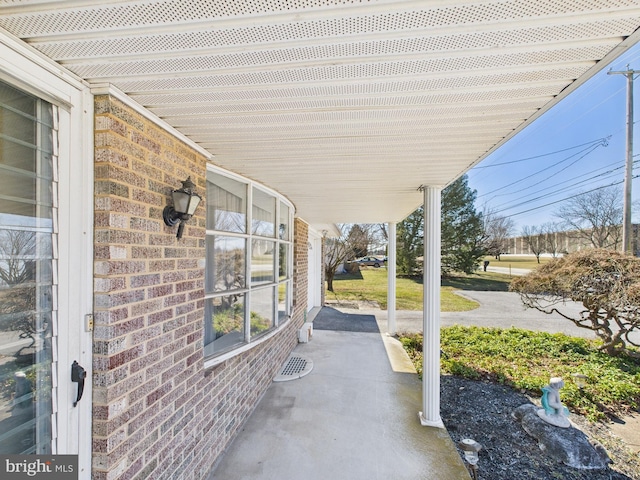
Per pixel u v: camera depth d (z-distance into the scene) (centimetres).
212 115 187
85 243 151
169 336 202
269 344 424
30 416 132
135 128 173
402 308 1151
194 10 107
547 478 260
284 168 298
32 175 134
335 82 150
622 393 405
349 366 502
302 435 306
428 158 262
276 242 435
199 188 244
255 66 138
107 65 138
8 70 119
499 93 159
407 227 2103
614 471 271
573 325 909
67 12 107
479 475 261
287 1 103
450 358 560
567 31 114
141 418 174
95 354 152
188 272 227
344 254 1588
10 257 126
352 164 282
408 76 145
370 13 107
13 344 127
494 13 107
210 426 255
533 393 419
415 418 340
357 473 254
